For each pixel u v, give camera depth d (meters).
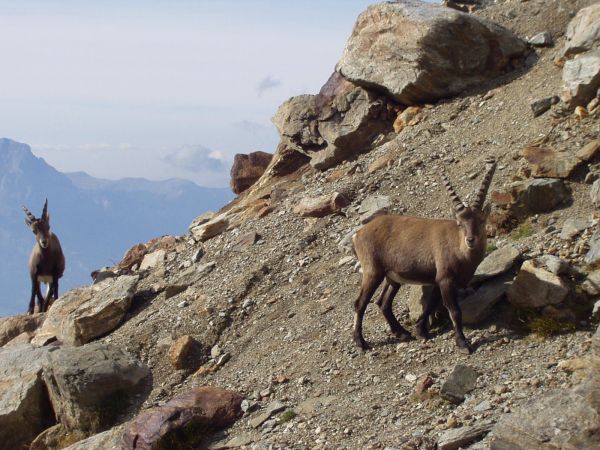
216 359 12.60
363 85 16.52
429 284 10.39
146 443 10.16
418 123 15.91
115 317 14.66
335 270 13.14
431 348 10.20
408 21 15.85
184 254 16.27
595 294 9.73
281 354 11.73
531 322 9.73
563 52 14.84
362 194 14.69
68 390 12.23
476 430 7.90
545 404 7.52
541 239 11.07
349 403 9.80
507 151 13.41
